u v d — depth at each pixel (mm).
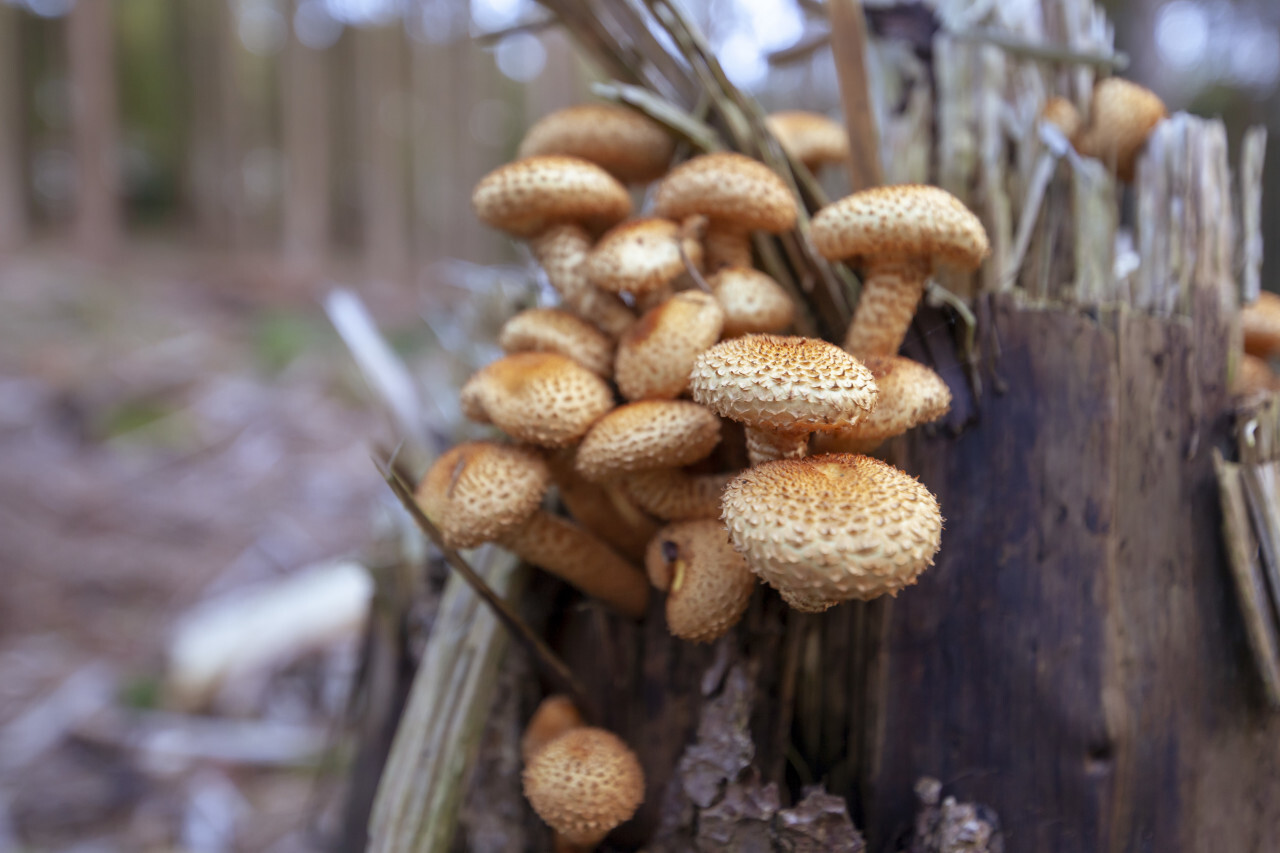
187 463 1129
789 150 295
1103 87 316
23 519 943
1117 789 248
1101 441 247
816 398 189
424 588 344
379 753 357
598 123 280
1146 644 254
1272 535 255
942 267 298
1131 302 297
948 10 331
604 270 239
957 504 251
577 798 233
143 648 761
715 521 238
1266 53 1217
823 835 239
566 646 288
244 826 556
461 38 2285
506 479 234
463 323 455
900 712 252
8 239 2045
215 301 1819
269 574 887
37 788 581
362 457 1177
